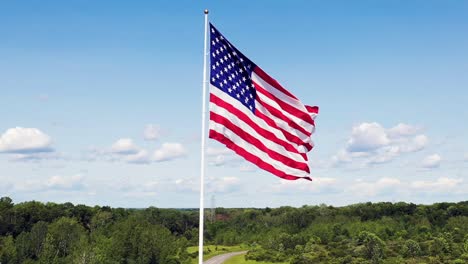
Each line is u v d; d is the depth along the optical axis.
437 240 178.62
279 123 22.98
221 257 183.88
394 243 190.50
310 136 23.59
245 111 21.98
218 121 21.09
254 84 22.72
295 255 179.38
